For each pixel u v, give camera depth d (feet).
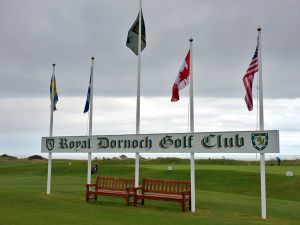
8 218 38.45
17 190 65.67
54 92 62.59
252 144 42.22
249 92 43.19
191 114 46.62
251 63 43.32
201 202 53.47
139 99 52.13
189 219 39.73
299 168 108.78
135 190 49.32
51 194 59.93
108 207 47.65
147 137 50.39
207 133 45.21
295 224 38.32
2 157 269.03
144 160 166.50
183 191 45.93
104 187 53.42
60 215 40.70
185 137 46.85
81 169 119.85
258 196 65.41
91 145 56.13
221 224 37.09
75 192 63.41
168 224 36.63
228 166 122.62
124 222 37.27
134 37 54.95
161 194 48.44
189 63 46.73
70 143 58.70
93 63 57.93
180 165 132.05
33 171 122.31
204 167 114.42
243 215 43.19
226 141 43.91
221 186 76.33
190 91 46.73
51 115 62.18
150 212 44.14
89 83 57.93
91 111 57.36
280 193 66.85
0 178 98.53
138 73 52.47
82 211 43.83
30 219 38.04
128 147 52.06
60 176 105.60
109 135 54.24
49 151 61.21
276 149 40.68
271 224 37.83
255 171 90.48
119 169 112.06
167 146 48.29
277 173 85.40
